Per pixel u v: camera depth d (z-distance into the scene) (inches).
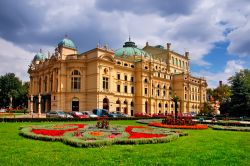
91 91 3516.2
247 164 666.2
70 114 2970.0
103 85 3553.2
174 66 5226.4
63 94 3565.5
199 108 5492.1
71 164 629.3
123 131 1309.1
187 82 5108.3
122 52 4596.5
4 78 5438.0
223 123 2052.2
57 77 3641.7
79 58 3663.9
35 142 957.2
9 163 631.2
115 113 3206.2
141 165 627.8
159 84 4658.0
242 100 3575.3
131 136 1119.6
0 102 5551.2
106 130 1327.5
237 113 3649.1
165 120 1940.2
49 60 4045.3
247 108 3513.8
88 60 3599.9
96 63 3479.3
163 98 4665.4
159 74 4653.1
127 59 4197.8
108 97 3570.4
